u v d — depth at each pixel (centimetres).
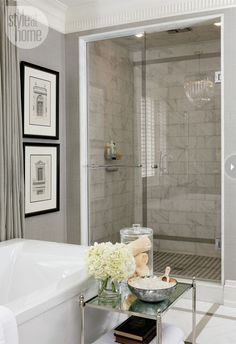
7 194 307
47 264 269
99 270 199
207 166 440
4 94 301
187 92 439
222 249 331
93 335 227
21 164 319
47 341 186
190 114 442
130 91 389
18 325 166
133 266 205
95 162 404
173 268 399
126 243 238
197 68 431
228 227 327
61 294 195
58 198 389
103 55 395
